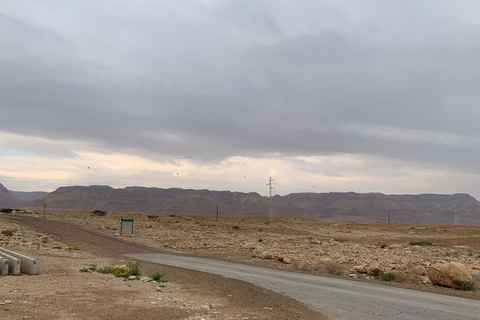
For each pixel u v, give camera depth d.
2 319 8.36
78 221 71.56
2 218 63.38
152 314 9.81
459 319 11.20
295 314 11.03
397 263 28.16
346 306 12.52
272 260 29.28
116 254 28.86
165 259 26.84
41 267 18.12
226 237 54.31
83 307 10.10
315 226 104.38
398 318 11.08
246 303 12.27
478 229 85.81
